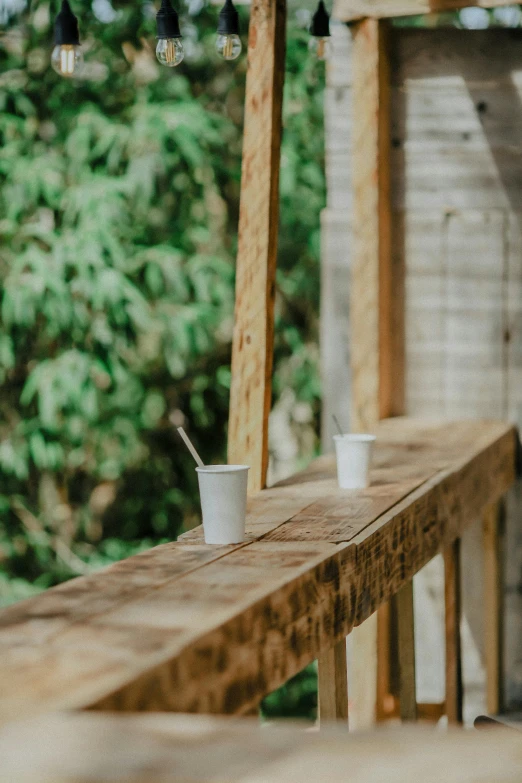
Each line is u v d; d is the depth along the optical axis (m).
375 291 3.40
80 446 4.83
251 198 2.41
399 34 3.61
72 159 4.50
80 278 4.27
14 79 4.68
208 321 4.52
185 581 1.44
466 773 0.60
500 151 3.59
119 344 4.54
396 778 0.60
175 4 4.69
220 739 0.68
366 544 1.75
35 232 4.46
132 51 4.73
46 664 1.06
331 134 3.60
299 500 2.14
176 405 4.99
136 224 4.63
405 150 3.64
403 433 3.27
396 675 3.46
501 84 3.57
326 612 1.56
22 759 0.72
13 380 4.87
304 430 5.04
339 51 3.57
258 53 2.39
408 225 3.65
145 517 5.09
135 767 0.66
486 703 3.55
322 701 1.68
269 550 1.65
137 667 1.04
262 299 2.40
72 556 4.96
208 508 1.70
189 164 4.50
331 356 3.62
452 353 3.65
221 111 4.89
